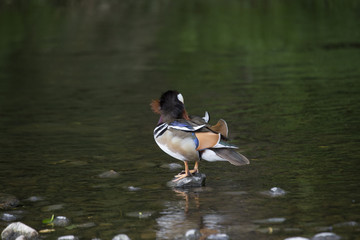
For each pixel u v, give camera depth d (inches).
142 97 689.6
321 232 286.8
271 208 323.9
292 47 1027.3
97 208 337.7
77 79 820.0
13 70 903.7
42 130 542.6
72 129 543.8
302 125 523.8
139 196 356.8
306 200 334.3
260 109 599.5
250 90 704.4
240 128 521.3
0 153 466.0
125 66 911.7
